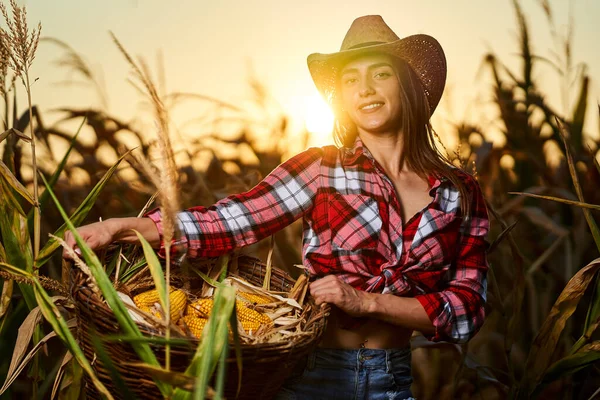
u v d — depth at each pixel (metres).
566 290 2.65
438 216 2.31
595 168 3.98
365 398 2.23
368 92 2.35
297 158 2.38
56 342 3.29
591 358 2.65
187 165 4.19
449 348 3.16
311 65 2.60
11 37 2.27
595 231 2.70
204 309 2.12
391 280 2.23
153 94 1.44
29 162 3.88
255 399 1.87
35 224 2.43
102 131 4.17
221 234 2.24
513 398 2.88
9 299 2.56
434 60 2.56
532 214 3.68
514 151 4.29
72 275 1.99
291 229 3.80
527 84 4.33
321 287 2.09
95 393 1.96
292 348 1.80
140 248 2.29
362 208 2.28
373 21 2.51
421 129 2.42
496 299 2.99
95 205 4.20
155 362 1.62
